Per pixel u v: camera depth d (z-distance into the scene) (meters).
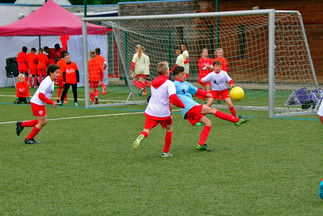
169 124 8.63
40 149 9.55
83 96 20.59
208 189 6.67
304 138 10.34
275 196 6.32
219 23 24.30
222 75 12.57
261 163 8.15
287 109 14.95
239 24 23.92
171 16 14.51
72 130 11.73
